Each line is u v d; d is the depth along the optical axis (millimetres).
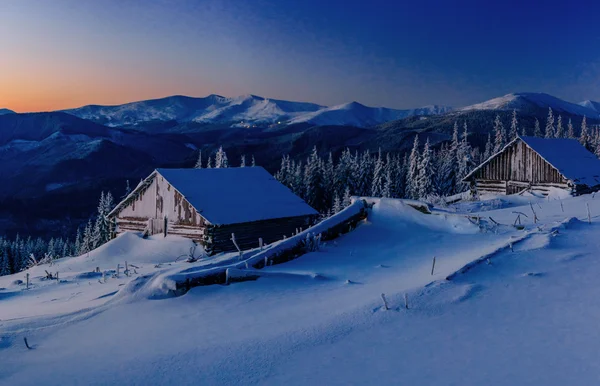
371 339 6109
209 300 8875
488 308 6961
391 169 72438
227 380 5191
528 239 11016
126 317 8109
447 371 4973
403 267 10984
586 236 11180
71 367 5871
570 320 6168
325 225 15266
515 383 4574
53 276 18703
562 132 90938
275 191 31031
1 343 7066
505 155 37281
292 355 5762
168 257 24688
